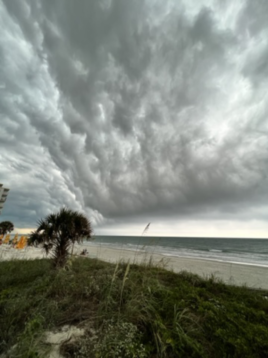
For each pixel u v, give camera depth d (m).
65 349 2.00
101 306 2.70
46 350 1.96
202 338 2.23
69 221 6.61
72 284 3.61
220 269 12.73
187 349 2.02
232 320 2.58
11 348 1.92
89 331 2.31
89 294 3.26
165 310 2.74
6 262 7.49
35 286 3.72
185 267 12.45
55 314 2.58
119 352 1.90
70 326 2.41
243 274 11.26
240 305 3.25
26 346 1.86
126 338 2.05
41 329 2.14
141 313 2.61
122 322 2.31
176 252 32.78
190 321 2.48
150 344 2.09
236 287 5.32
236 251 38.78
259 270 13.29
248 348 2.07
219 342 2.17
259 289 5.77
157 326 2.26
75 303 2.94
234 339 2.18
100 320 2.47
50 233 6.44
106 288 3.32
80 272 4.82
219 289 4.64
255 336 2.27
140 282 3.80
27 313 2.65
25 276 5.16
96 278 3.91
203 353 1.96
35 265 6.88
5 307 2.74
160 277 4.74
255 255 31.42
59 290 3.44
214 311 2.79
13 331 2.21
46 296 3.23
